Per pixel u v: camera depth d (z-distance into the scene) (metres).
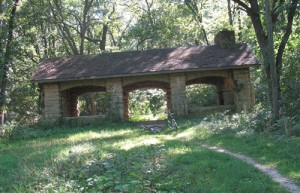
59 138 19.00
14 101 31.77
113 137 17.50
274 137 12.73
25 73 32.12
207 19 39.00
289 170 8.69
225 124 16.91
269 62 17.23
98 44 39.44
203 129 17.16
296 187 7.56
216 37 27.97
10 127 21.36
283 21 19.33
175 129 19.34
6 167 10.69
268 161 9.93
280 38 20.89
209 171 9.00
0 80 24.78
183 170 9.11
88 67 25.58
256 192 7.17
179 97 24.95
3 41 25.45
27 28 28.25
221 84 27.98
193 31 38.84
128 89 27.73
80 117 24.91
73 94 28.64
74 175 9.00
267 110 17.39
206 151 11.41
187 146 13.05
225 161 10.09
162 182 7.89
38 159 11.54
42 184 8.37
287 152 10.27
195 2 36.62
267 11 15.59
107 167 9.24
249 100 25.00
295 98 16.67
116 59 26.50
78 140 17.20
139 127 21.98
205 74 25.22
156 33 40.72
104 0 38.59
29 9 28.61
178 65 24.89
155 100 39.69
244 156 11.05
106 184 7.61
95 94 38.03
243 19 34.50
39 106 28.62
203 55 26.02
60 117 24.81
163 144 13.23
